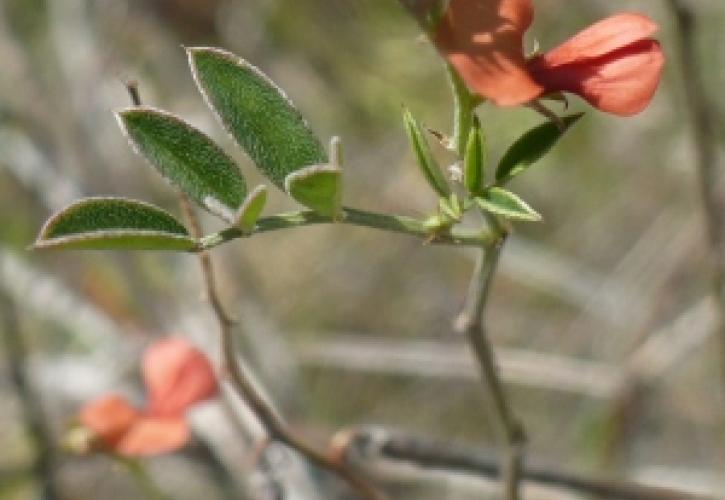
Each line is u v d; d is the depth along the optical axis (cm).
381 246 66
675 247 56
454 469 33
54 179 51
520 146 26
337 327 65
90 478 50
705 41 59
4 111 53
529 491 36
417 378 61
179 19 60
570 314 62
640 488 33
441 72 59
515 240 61
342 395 59
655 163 62
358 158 65
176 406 32
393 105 60
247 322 49
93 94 55
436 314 64
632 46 25
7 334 45
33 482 45
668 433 56
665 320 54
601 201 64
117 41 58
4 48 55
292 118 25
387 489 51
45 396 46
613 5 60
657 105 61
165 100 60
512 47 25
